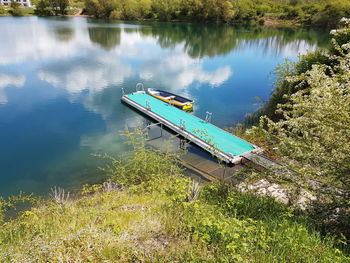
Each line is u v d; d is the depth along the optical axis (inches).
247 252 132.7
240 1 3122.5
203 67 1186.6
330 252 133.5
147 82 960.9
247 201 209.9
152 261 133.1
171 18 3157.0
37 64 1129.4
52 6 3531.0
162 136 563.2
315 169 183.0
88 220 187.8
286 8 3336.6
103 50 1471.5
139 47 1599.4
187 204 179.8
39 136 566.6
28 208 319.3
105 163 458.3
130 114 694.5
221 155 442.9
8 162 463.8
